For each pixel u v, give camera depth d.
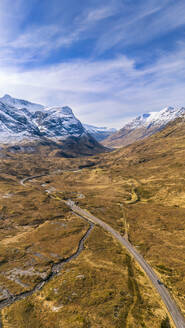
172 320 43.62
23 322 41.88
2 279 58.94
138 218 116.19
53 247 81.44
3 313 44.94
